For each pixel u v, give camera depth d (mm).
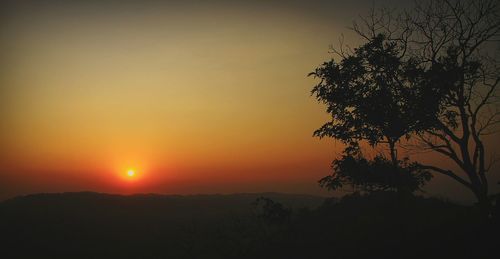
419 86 18562
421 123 18406
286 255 24016
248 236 29859
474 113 18047
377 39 18891
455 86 17906
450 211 23109
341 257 20359
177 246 32812
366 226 23906
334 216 28328
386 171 19875
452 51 18281
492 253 15617
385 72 19000
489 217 18016
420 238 19094
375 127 19594
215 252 29328
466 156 17766
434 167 18609
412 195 22000
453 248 16984
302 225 28547
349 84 19391
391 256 18219
